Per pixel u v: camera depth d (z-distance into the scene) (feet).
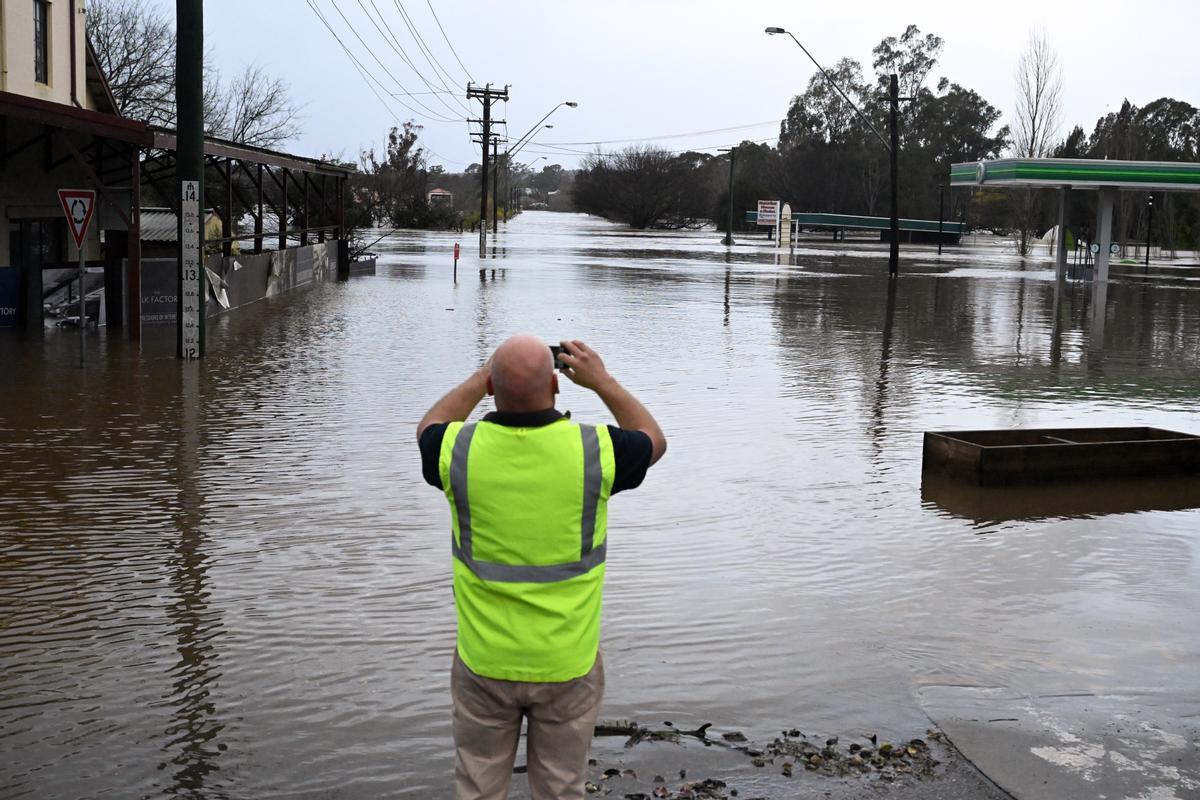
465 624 11.01
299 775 14.62
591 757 15.23
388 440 35.94
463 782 11.27
